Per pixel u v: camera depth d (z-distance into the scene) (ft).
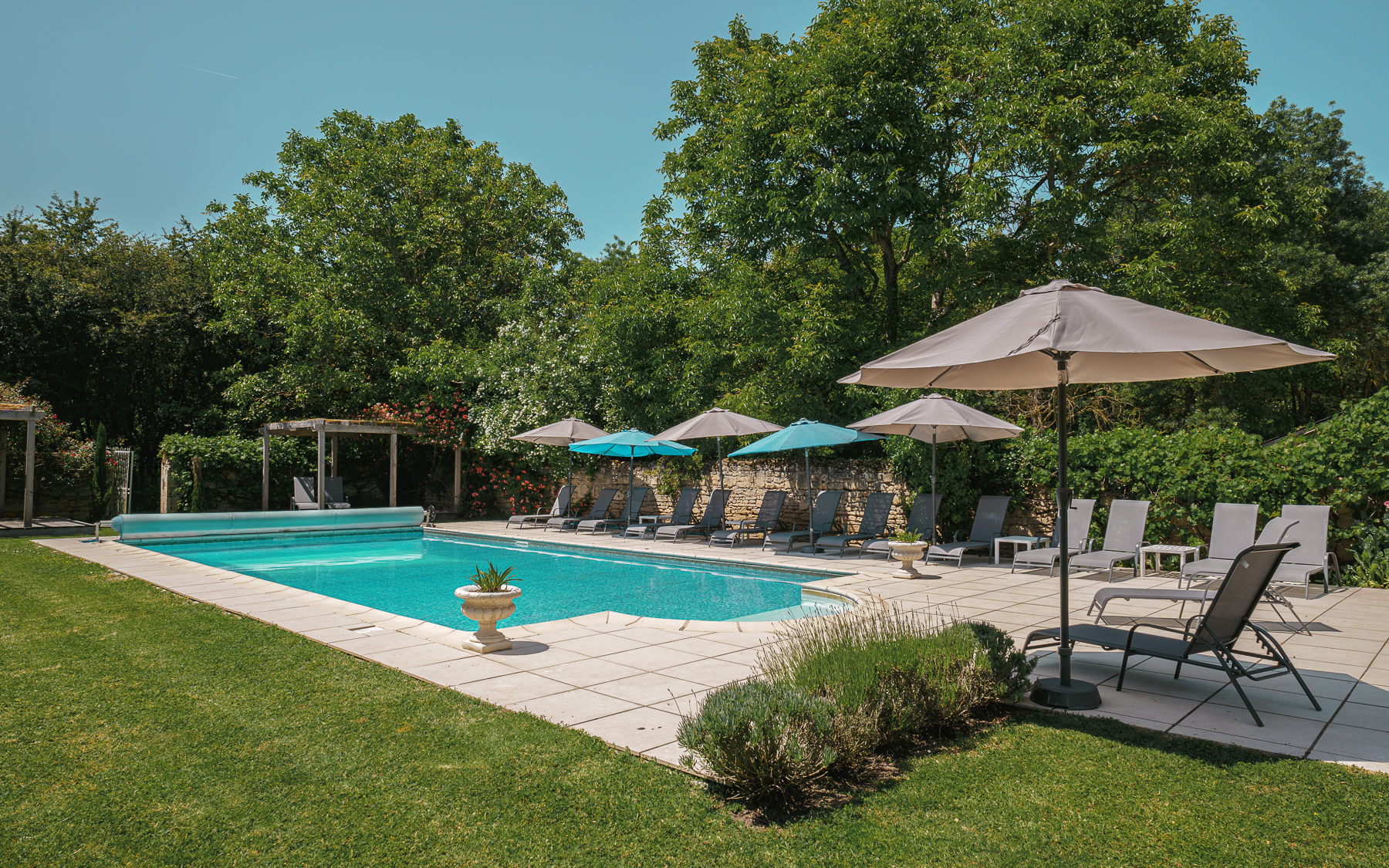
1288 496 32.86
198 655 19.49
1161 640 16.60
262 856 9.39
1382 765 12.19
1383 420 30.63
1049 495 41.91
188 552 49.62
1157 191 54.34
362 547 54.34
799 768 10.82
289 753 12.71
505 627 23.80
